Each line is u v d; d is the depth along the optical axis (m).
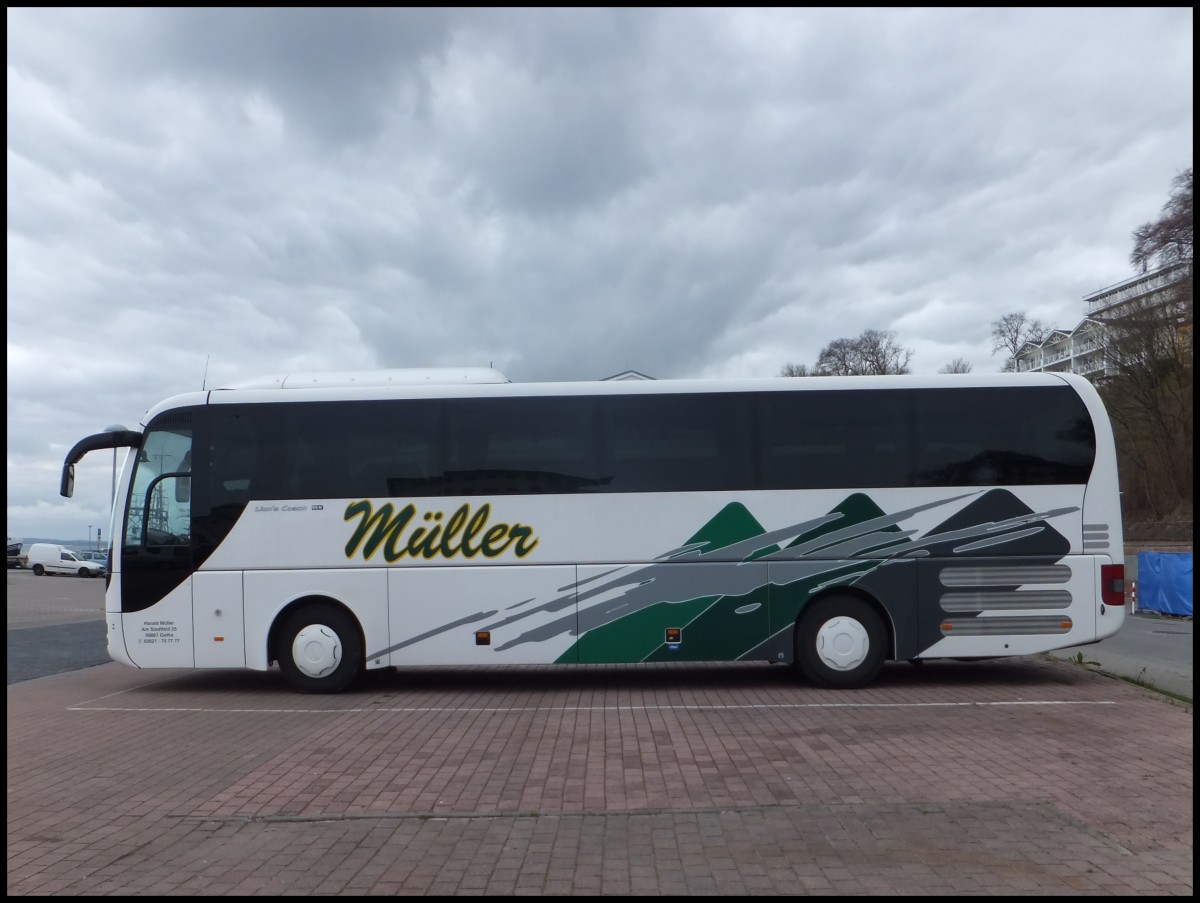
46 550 59.38
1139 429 49.06
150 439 11.38
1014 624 10.76
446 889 4.82
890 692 10.60
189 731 9.02
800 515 10.86
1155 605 21.38
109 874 5.16
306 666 11.03
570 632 10.83
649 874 4.96
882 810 6.00
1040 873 4.91
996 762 7.29
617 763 7.41
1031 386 11.02
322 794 6.68
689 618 10.81
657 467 10.96
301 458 11.19
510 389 11.16
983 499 10.86
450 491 11.03
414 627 10.93
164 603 11.12
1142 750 7.67
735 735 8.39
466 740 8.36
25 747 8.38
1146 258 43.22
